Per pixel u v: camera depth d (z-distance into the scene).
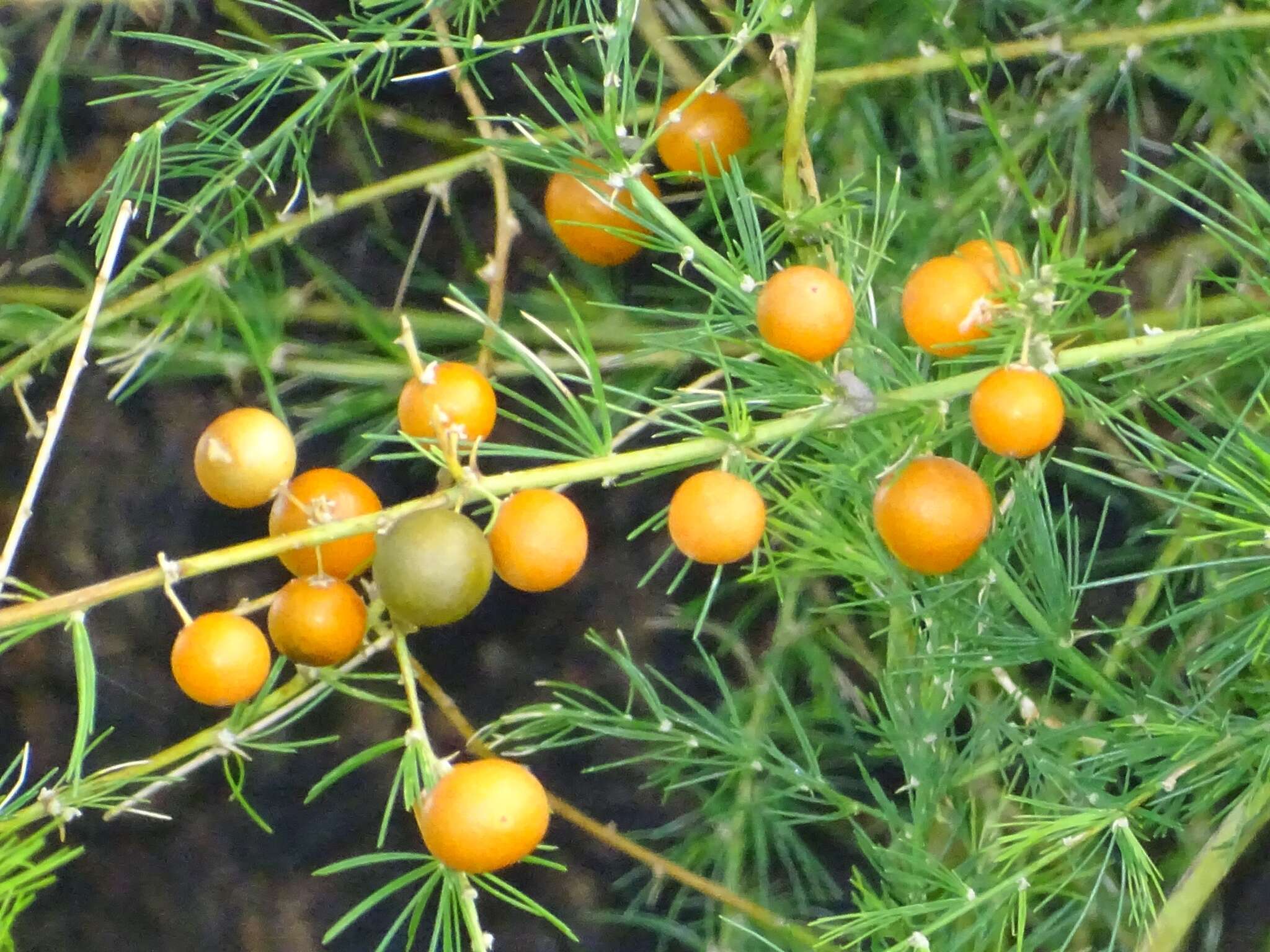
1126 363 0.25
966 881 0.23
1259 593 0.24
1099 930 0.25
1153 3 0.25
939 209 0.25
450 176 0.25
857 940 0.22
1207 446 0.23
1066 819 0.22
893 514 0.20
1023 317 0.20
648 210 0.21
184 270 0.25
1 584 0.22
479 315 0.21
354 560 0.21
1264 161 0.25
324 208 0.25
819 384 0.21
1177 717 0.22
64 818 0.23
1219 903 0.25
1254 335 0.21
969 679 0.24
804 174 0.23
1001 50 0.25
